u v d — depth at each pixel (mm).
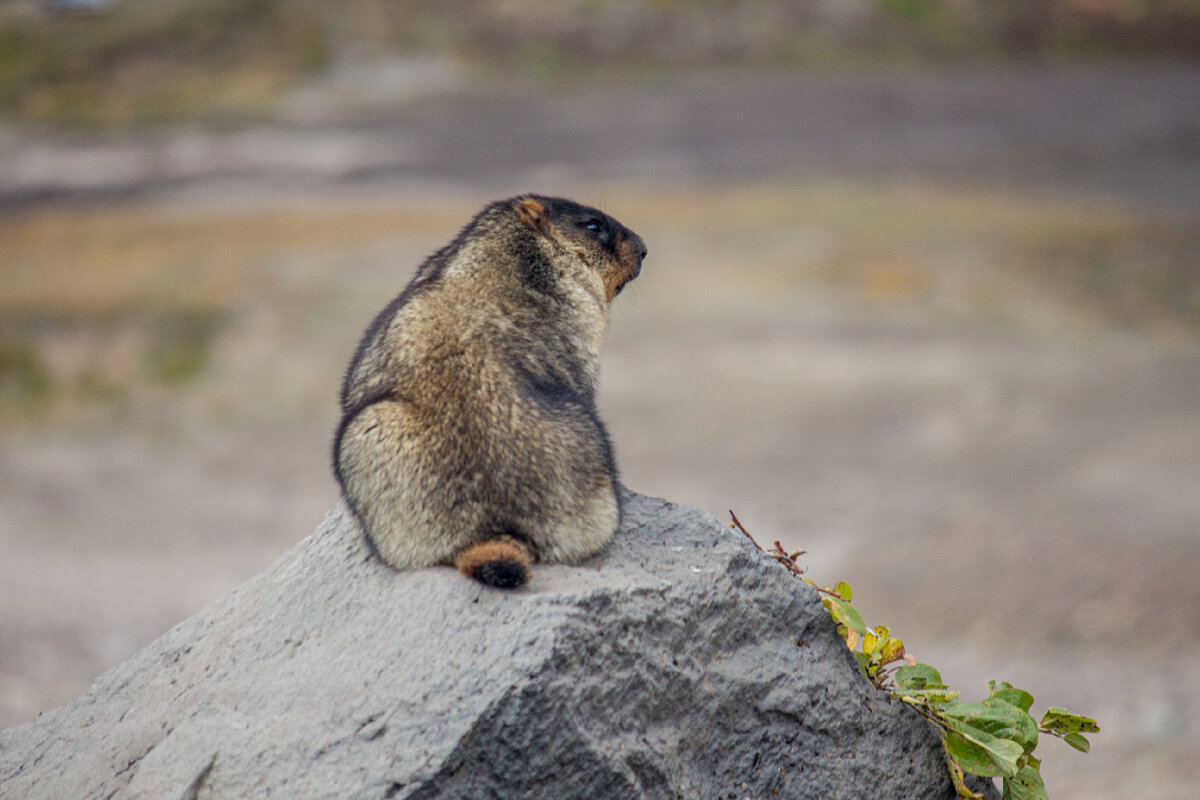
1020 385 54500
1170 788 24484
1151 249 70938
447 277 13469
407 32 123875
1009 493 42688
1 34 120812
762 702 11875
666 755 11094
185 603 37344
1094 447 46781
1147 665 30125
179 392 58875
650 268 70312
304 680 11531
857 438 49375
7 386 59094
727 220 77562
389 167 92938
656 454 48969
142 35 120812
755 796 11711
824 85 112938
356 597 12305
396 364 12664
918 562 37031
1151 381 54500
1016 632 32125
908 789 12461
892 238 73375
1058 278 68188
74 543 43219
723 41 122625
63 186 91062
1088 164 88688
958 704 12750
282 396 58031
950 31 124875
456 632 10945
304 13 125125
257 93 112562
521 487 11875
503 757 10242
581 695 10539
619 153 94688
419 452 12008
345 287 67688
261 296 66938
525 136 100625
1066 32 125000
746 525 41625
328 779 10375
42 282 69000
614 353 60312
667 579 11828
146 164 96125
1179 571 34688
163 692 13016
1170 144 92125
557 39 122625
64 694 29969
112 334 63125
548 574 11688
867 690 12578
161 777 11328
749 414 52562
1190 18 126000
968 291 66812
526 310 13352
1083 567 35562
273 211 82750
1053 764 26453
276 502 47906
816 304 65188
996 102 106375
